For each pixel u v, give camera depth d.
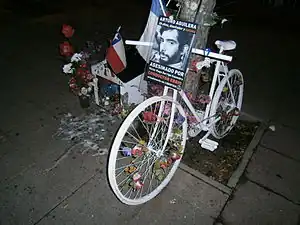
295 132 3.24
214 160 2.84
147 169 2.45
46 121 3.27
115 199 2.45
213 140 3.08
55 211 2.34
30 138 3.04
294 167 2.80
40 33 5.20
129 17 5.99
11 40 4.94
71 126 3.20
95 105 3.48
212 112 2.70
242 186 2.59
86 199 2.44
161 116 2.24
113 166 1.95
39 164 2.75
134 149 2.21
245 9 6.65
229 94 2.96
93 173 2.67
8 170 2.69
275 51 4.95
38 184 2.56
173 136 2.38
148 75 2.03
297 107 3.65
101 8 6.42
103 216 2.32
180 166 2.75
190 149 2.95
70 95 3.68
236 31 5.57
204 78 2.99
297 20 6.18
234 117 3.12
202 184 2.60
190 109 2.51
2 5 6.31
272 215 2.36
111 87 3.15
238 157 2.89
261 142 3.08
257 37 5.38
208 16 2.38
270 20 6.15
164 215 2.34
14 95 3.66
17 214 2.31
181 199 2.46
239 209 2.40
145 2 6.80
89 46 4.55
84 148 2.93
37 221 2.26
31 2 6.50
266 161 2.85
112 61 2.77
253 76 4.25
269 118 3.45
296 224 2.29
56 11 6.20
